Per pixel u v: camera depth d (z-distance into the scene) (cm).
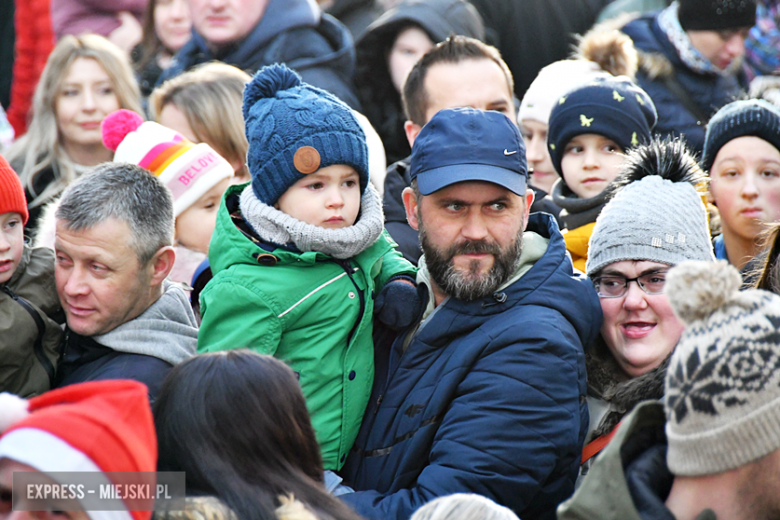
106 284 827
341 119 862
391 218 1160
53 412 523
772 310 514
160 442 632
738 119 1168
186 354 864
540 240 876
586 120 1150
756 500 524
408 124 1310
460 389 809
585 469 836
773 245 817
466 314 832
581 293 840
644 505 543
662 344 848
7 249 840
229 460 619
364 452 852
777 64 1728
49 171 1452
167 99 1324
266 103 874
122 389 553
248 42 1659
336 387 848
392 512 766
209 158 1129
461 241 819
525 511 810
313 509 609
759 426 503
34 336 845
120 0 1800
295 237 848
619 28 1619
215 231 888
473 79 1253
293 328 845
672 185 871
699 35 1524
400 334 874
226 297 838
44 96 1465
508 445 775
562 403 789
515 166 817
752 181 1157
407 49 1644
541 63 1773
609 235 865
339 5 1888
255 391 641
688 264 530
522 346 796
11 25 1927
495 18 1766
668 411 538
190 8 1695
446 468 776
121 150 1129
